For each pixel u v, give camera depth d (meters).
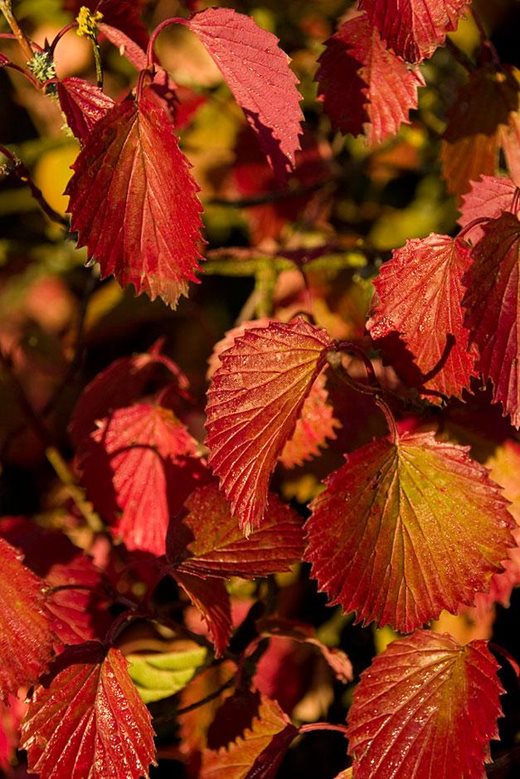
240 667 0.74
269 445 0.67
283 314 0.87
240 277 1.08
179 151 0.66
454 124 0.74
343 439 0.75
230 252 0.85
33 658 0.68
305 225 0.97
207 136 0.98
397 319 0.68
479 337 0.66
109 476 0.77
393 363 0.69
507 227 0.66
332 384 0.75
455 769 0.67
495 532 0.67
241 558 0.71
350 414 0.75
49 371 1.00
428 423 0.74
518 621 0.81
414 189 1.09
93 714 0.68
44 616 0.69
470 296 0.66
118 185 0.66
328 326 0.86
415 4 0.68
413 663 0.68
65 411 0.99
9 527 0.78
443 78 0.96
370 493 0.67
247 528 0.67
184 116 0.91
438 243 0.68
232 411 0.67
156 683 0.77
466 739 0.67
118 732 0.68
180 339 0.98
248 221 0.96
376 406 0.75
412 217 1.06
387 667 0.68
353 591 0.67
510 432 0.73
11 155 0.73
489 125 0.74
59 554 0.77
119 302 0.98
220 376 0.67
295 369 0.67
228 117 0.97
